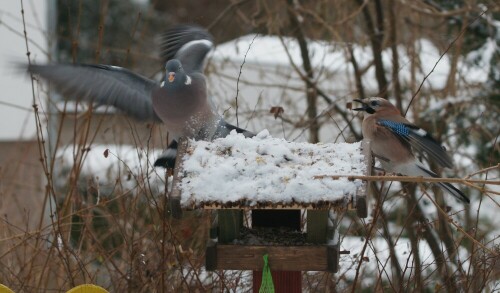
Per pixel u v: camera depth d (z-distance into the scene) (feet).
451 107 45.11
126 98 28.71
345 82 52.95
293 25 50.47
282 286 25.55
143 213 35.94
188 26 32.89
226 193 23.26
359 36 50.78
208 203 23.17
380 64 47.37
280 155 24.66
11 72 28.71
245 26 55.67
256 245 24.62
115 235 37.22
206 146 25.13
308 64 49.67
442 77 53.47
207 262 24.71
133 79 28.91
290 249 24.45
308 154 25.03
